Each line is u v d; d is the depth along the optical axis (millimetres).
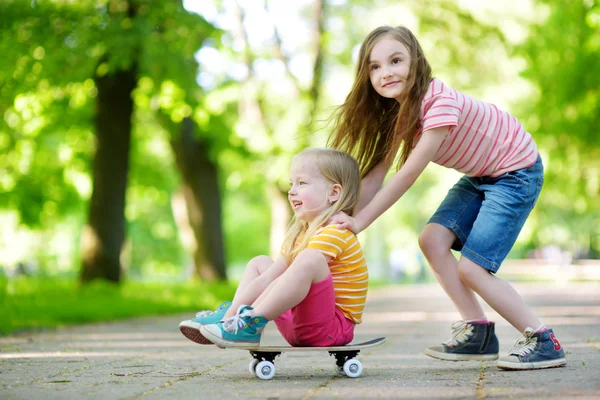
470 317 7535
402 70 6965
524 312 7035
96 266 23859
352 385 5984
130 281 29109
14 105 24578
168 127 29938
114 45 20953
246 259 72375
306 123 30812
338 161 6734
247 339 6246
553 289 34594
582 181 32938
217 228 33062
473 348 7457
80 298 19578
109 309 17531
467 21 31953
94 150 24297
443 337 11906
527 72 29172
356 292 6621
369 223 6711
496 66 32938
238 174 33656
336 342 6504
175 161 32875
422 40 32719
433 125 6836
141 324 15555
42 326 13984
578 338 10680
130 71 23781
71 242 66750
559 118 29250
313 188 6648
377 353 9125
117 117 24031
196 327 6277
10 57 21500
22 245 48812
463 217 7504
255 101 32281
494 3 30938
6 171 32125
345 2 34844
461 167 7312
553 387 5625
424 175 56375
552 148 30891
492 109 7336
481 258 7090
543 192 34406
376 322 16141
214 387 5902
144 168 39688
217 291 25984
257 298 6598
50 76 22141
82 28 21406
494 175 7301
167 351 9477
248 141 30344
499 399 5133
